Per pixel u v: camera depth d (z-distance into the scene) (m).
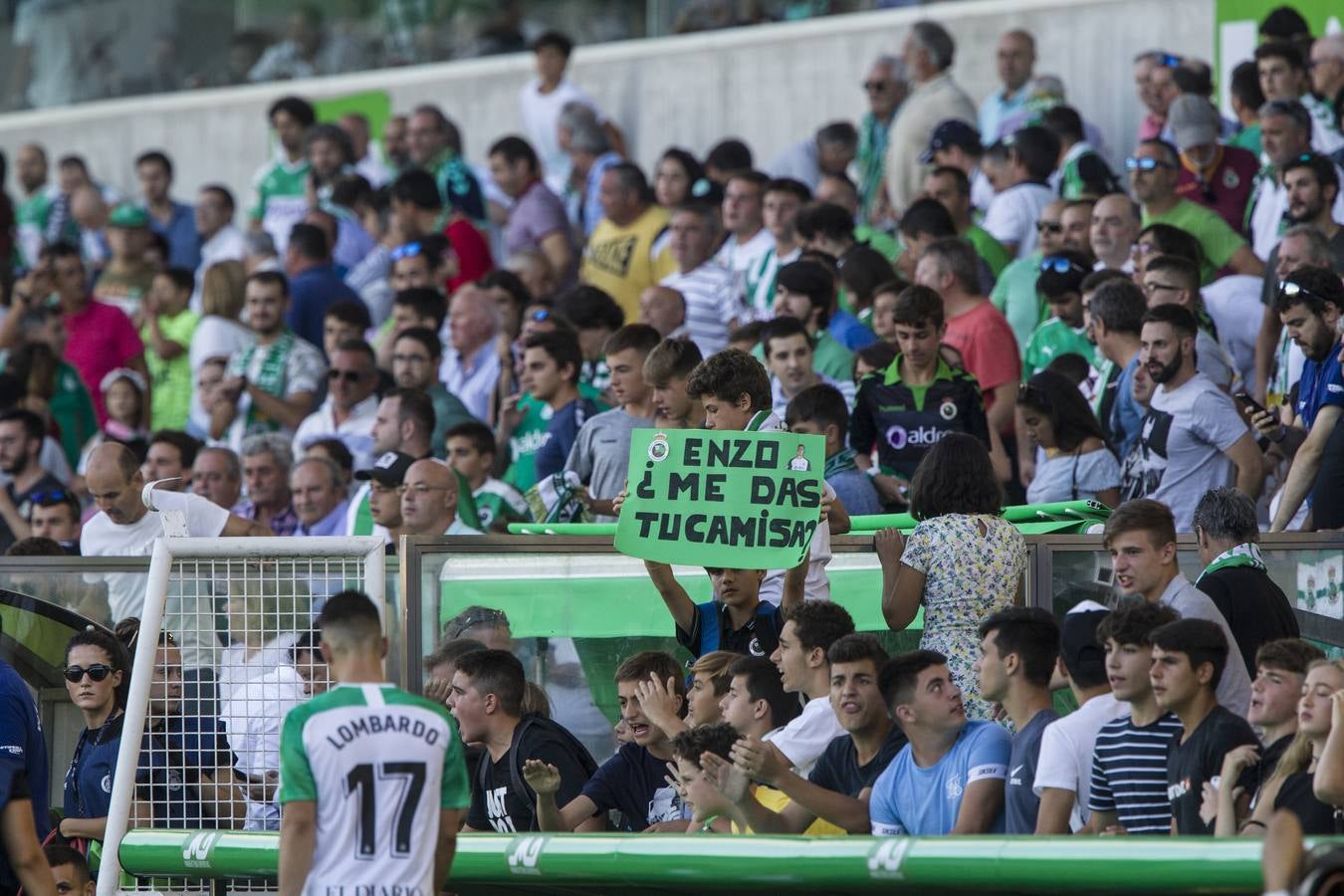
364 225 53.16
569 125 53.94
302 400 43.66
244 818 26.20
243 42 68.12
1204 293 37.12
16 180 71.75
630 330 32.81
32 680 29.61
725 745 22.30
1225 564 24.52
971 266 35.22
